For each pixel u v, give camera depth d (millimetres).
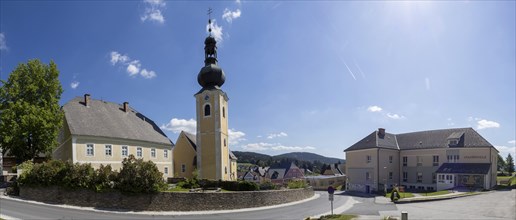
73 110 43781
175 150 62500
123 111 54062
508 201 34219
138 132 50781
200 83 56250
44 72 39469
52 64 40188
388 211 31266
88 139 41281
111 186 29625
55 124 38312
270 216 28562
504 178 72812
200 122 54250
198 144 53906
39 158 43500
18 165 35969
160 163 53719
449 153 56281
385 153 60406
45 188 31016
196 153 59375
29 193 31734
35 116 36031
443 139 59250
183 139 61906
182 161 61219
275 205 37125
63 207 27875
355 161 62500
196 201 30797
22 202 28812
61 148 43156
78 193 30000
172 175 56875
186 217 26953
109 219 23938
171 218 26188
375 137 61969
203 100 54438
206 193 31375
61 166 31375
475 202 34969
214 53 57125
